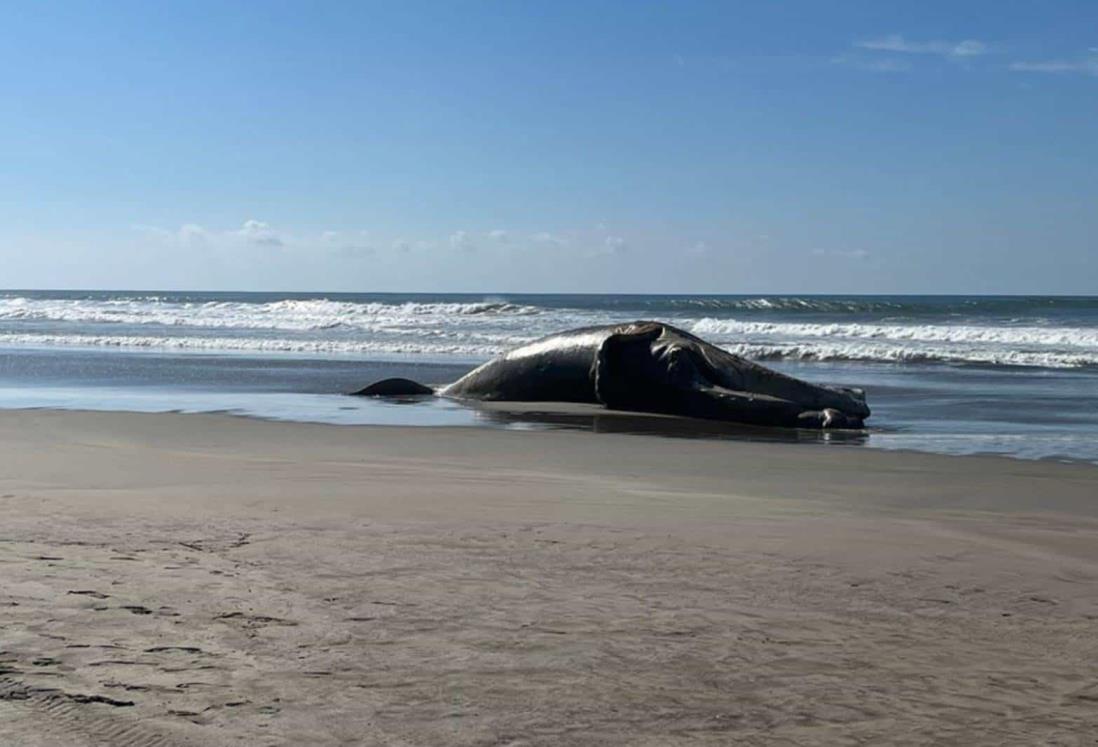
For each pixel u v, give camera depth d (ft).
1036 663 13.66
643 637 14.35
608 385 49.78
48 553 18.28
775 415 44.62
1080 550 20.68
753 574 18.17
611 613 15.46
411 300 406.82
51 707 11.21
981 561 19.57
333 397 55.11
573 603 15.96
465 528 21.66
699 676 12.86
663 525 22.47
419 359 83.25
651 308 193.98
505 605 15.72
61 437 37.70
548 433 41.32
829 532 22.12
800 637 14.57
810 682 12.76
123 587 16.02
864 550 20.34
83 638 13.51
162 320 148.87
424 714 11.37
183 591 15.93
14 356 84.89
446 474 30.30
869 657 13.78
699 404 46.88
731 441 39.32
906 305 197.06
